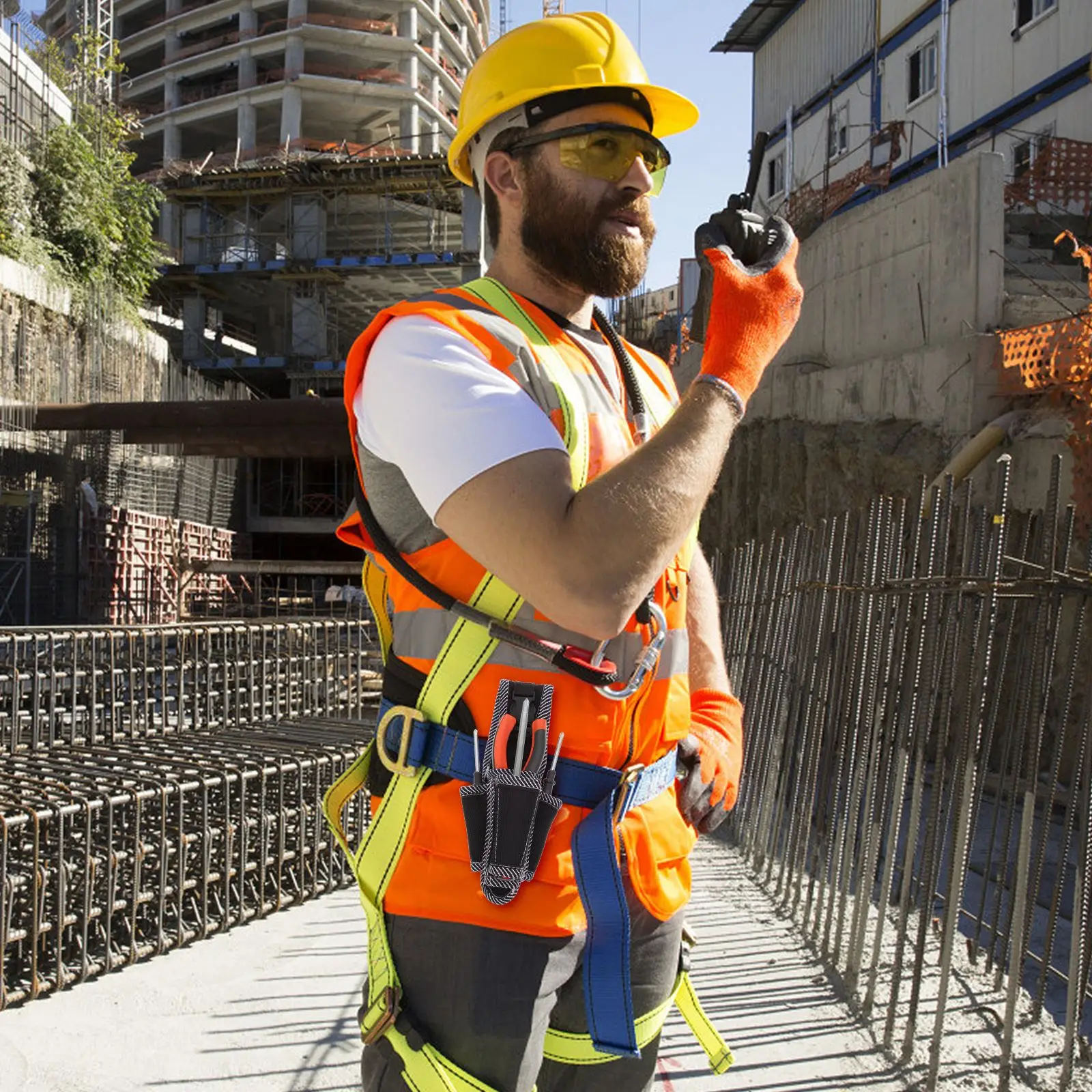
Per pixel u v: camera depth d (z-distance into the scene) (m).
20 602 16.94
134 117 29.92
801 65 25.19
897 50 21.23
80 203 22.08
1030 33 17.41
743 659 5.70
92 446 19.44
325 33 50.97
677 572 1.58
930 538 3.42
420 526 1.41
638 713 1.45
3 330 17.00
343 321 38.16
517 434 1.24
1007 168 17.98
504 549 1.22
